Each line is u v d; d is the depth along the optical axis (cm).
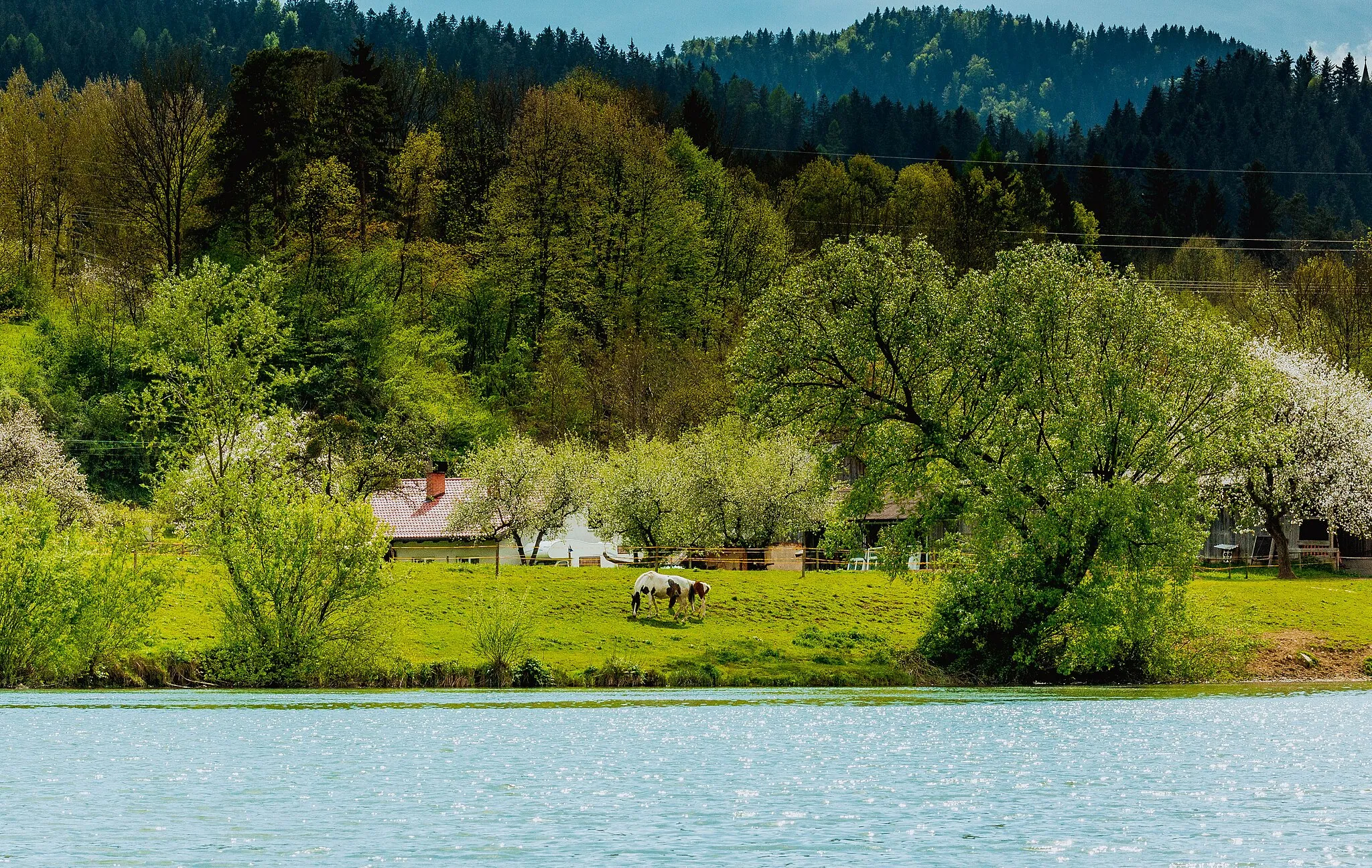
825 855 4091
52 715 8231
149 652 10538
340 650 10275
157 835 4391
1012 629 11294
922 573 11556
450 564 14325
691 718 8562
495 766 6125
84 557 10050
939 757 6531
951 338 10806
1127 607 10550
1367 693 10838
